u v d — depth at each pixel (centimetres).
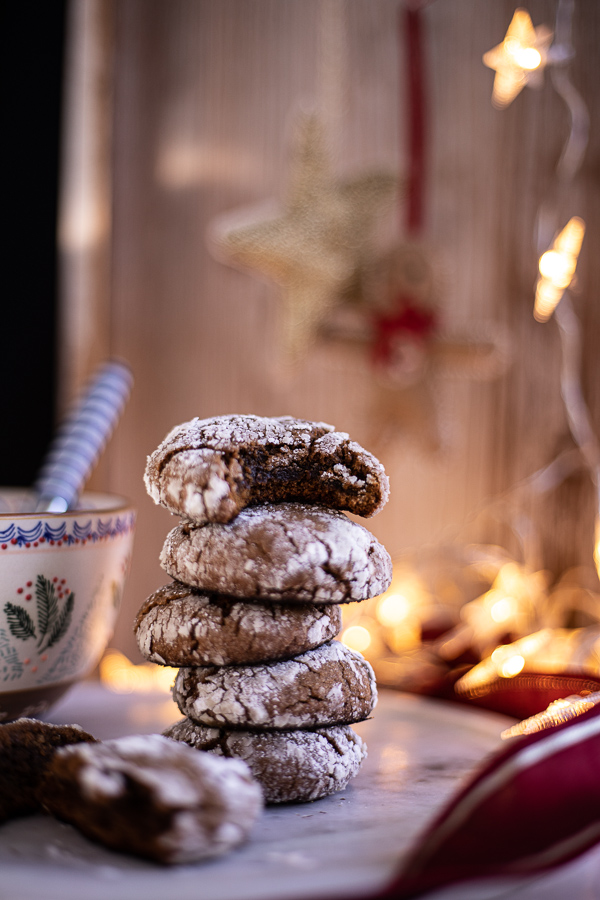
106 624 49
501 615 65
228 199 72
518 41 59
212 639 43
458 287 73
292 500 45
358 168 72
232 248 66
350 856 39
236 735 43
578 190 72
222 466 43
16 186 70
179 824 38
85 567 47
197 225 73
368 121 72
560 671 52
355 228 67
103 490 72
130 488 73
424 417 70
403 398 70
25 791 42
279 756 43
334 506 45
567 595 70
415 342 68
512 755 40
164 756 40
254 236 66
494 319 73
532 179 72
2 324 70
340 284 68
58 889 38
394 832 41
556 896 40
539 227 69
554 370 73
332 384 72
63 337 70
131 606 73
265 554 43
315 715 43
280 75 71
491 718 51
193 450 43
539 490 73
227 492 43
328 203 67
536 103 72
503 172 73
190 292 73
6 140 69
